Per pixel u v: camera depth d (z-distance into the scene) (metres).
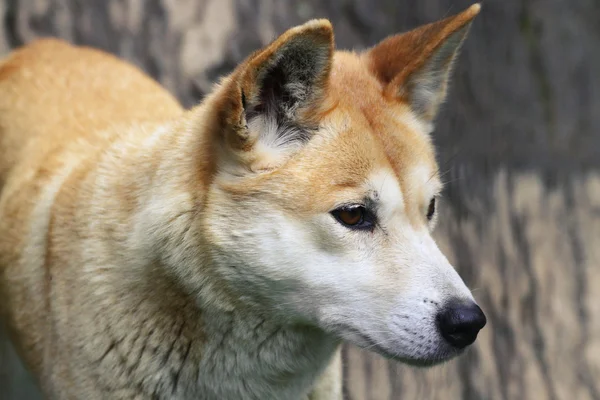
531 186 14.29
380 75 7.66
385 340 6.79
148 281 7.00
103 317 7.09
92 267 7.16
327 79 6.78
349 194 6.77
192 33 12.02
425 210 7.31
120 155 7.59
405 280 6.79
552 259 13.48
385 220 6.91
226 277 6.85
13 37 11.81
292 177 6.76
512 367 12.12
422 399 10.93
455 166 12.55
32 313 7.73
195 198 6.86
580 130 15.41
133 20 11.96
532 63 15.44
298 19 12.57
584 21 16.50
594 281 13.35
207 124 6.93
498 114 14.23
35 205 7.96
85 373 7.18
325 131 6.93
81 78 9.21
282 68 6.65
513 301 12.67
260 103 6.75
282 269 6.74
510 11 15.10
